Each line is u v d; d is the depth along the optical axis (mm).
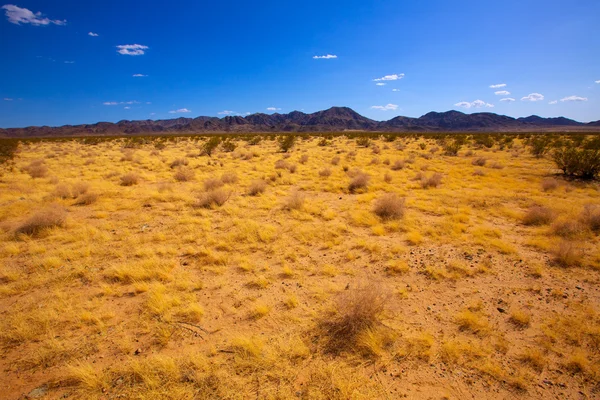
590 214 7699
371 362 3404
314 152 30875
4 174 16141
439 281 5230
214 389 3014
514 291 4895
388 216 8727
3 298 4664
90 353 3529
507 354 3531
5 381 3146
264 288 5043
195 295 4812
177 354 3529
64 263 5820
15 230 7379
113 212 9430
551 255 6184
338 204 10562
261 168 18781
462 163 21406
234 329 3998
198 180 15227
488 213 9234
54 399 2934
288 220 8594
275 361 3354
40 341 3732
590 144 22500
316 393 2961
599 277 5262
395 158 24125
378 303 4039
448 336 3836
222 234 7461
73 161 22359
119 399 2912
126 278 5258
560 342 3699
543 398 2967
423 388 3070
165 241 7000
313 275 5496
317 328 3967
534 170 17828
